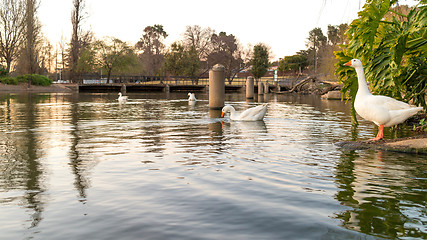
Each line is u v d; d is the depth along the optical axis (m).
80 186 4.55
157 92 56.50
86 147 7.62
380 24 9.71
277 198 4.04
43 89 58.66
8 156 6.60
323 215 3.49
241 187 4.50
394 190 4.37
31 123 12.62
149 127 11.45
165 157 6.49
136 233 3.06
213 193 4.24
